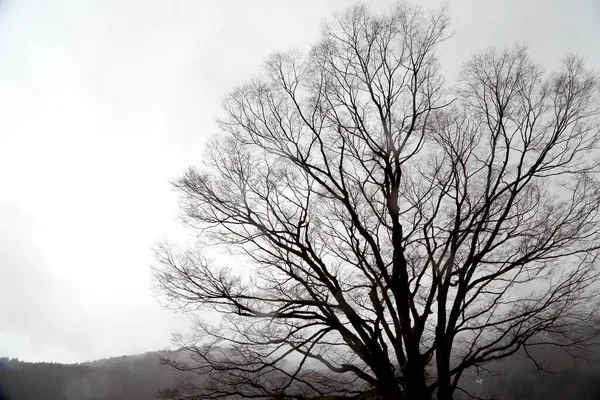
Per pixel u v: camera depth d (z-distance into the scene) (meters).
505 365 11.66
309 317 9.91
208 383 9.42
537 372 10.63
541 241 10.47
